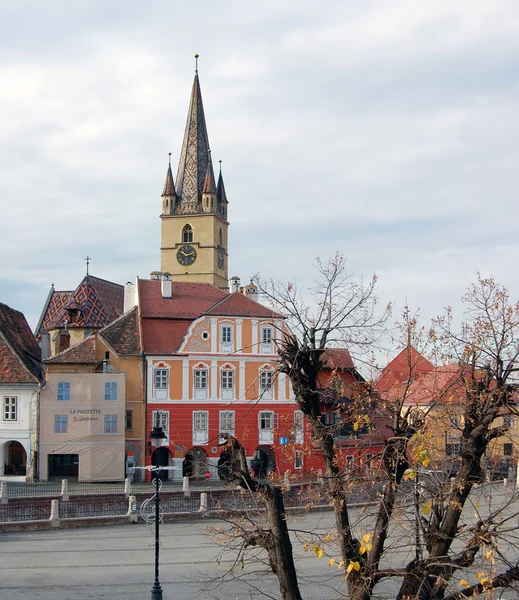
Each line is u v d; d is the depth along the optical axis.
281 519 21.50
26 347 86.56
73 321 92.81
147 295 86.19
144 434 78.62
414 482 21.67
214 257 162.00
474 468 20.78
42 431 75.69
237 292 83.75
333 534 21.75
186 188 163.88
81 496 54.47
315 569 41.31
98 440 75.69
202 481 76.75
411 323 24.58
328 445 22.22
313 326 23.33
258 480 22.30
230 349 81.31
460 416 22.83
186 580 39.19
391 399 24.02
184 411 79.69
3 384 76.06
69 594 36.47
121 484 73.75
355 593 20.14
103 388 76.44
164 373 79.94
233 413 80.38
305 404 22.66
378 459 21.69
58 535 50.59
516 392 22.02
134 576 39.94
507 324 23.33
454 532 20.42
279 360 23.55
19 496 57.12
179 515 55.25
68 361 78.25
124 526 53.81
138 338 81.19
